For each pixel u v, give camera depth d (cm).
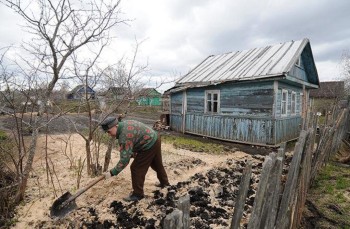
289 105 1249
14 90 423
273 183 223
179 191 498
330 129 673
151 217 394
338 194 528
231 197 482
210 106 1280
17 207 434
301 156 337
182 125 1402
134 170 444
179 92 1420
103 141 945
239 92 1136
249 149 1020
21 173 448
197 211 409
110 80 626
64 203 387
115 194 487
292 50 1169
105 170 593
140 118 2106
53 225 380
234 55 1486
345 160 776
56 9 434
